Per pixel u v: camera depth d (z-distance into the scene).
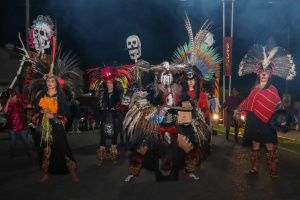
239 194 4.48
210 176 5.50
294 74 5.46
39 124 5.13
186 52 6.14
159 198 4.34
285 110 5.30
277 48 5.48
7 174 5.71
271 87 5.41
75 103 6.50
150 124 4.92
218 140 10.23
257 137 5.39
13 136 7.20
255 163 5.62
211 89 6.80
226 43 16.17
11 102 7.18
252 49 5.76
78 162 6.82
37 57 5.51
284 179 5.26
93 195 4.48
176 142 5.12
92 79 7.00
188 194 4.50
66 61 5.51
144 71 5.73
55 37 5.57
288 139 9.81
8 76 17.64
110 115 6.54
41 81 5.44
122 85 6.81
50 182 5.16
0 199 4.31
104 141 6.57
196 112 5.25
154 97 5.04
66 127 5.52
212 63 6.16
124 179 5.31
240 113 5.80
